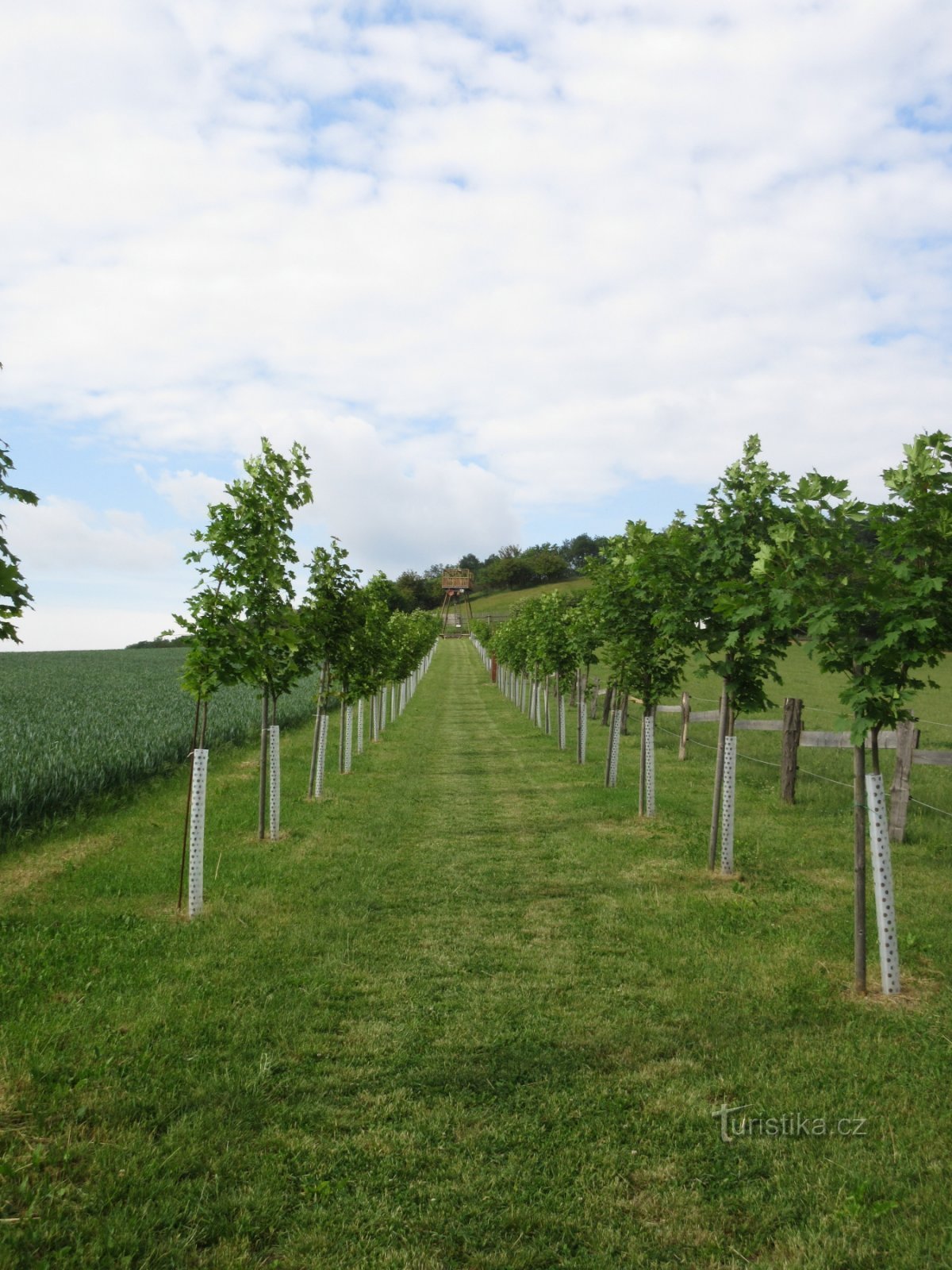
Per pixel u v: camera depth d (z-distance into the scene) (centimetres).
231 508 945
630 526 1123
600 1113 418
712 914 736
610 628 1202
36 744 1609
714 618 822
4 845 1020
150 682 4147
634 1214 341
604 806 1263
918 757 1024
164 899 793
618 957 641
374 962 634
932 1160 373
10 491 445
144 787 1418
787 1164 373
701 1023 519
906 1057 468
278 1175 365
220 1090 433
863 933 566
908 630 497
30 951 633
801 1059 470
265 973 601
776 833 1065
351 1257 317
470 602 14862
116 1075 442
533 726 2678
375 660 1723
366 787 1491
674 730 2353
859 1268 307
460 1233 330
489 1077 454
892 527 511
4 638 463
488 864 940
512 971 615
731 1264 312
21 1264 304
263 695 1058
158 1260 312
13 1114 400
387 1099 431
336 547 1415
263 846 1008
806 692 2988
